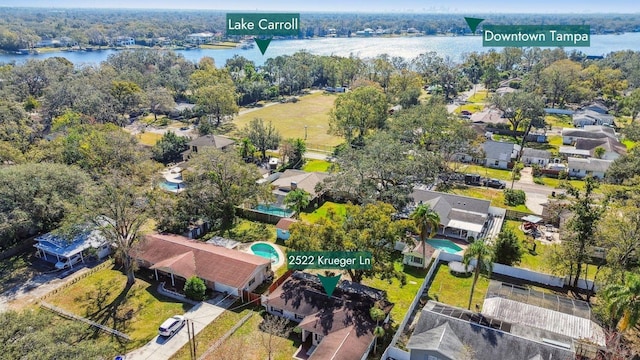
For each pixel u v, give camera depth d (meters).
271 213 70.12
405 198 64.19
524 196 74.62
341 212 71.38
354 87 151.62
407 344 38.41
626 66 179.62
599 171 85.00
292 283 48.53
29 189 56.12
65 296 49.22
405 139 91.69
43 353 28.81
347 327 41.12
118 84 126.00
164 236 57.94
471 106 151.50
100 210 49.50
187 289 48.56
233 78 171.25
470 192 79.94
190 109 133.25
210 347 41.75
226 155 66.56
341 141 111.12
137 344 42.00
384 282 52.66
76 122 94.00
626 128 102.50
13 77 136.62
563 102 145.50
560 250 50.81
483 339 37.66
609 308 37.41
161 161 93.81
